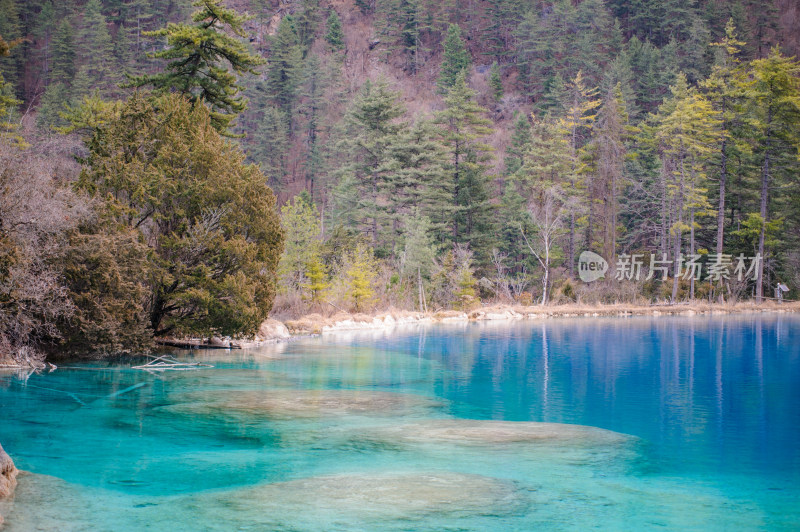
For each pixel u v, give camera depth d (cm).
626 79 10000
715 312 5375
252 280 2519
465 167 6444
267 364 2303
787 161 6100
